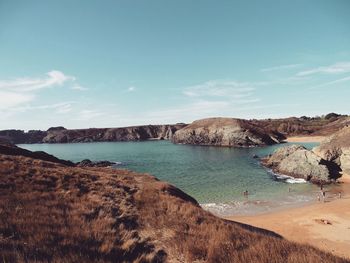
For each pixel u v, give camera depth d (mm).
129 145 199000
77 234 10383
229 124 169750
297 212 36469
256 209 38875
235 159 97312
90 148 184500
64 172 23766
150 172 75000
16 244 8438
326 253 10609
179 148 153125
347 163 62219
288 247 10734
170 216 16172
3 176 17906
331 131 186875
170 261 10203
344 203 39750
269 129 197000
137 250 10586
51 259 7922
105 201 17438
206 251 10570
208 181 60531
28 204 13602
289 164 67000
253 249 10328
